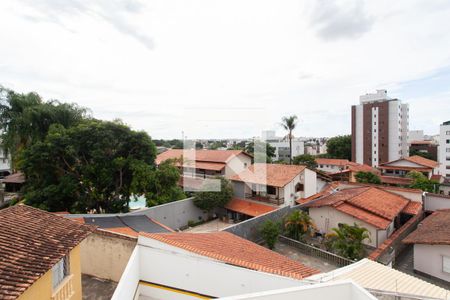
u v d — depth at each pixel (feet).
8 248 19.51
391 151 184.85
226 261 26.78
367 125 194.39
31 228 23.09
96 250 32.40
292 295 18.56
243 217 79.25
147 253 28.66
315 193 89.51
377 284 28.86
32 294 17.97
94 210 74.64
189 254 27.32
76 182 67.92
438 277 43.32
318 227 63.31
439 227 48.14
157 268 28.30
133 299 26.30
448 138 164.14
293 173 80.28
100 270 32.17
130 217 52.13
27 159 66.39
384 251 47.19
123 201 74.64
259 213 73.36
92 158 68.18
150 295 28.22
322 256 48.78
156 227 46.73
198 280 26.86
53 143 65.62
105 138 65.98
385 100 193.67
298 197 81.92
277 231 53.36
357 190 74.33
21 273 17.31
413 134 287.07
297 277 26.30
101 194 71.92
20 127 77.87
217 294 26.13
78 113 85.87
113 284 30.71
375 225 53.11
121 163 67.56
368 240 54.85
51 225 24.49
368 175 124.06
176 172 72.95
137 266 28.07
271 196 77.71
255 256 32.45
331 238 53.78
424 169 135.33
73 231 24.26
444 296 27.09
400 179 128.88
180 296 27.30
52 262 19.19
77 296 24.47
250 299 17.85
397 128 183.11
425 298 24.56
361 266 33.32
